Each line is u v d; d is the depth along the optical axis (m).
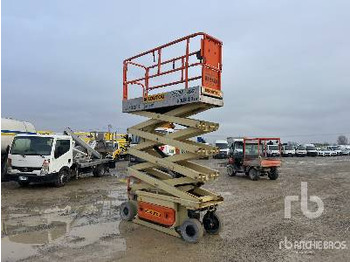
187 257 5.18
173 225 6.20
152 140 6.82
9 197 10.27
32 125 16.95
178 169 6.26
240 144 18.36
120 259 5.02
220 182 15.87
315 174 20.17
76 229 6.62
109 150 18.00
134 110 7.22
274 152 38.72
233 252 5.45
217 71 6.29
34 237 6.05
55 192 11.34
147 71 7.07
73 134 14.70
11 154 11.82
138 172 7.01
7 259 4.94
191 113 6.61
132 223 7.12
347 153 55.88
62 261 4.89
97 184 13.59
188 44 6.24
